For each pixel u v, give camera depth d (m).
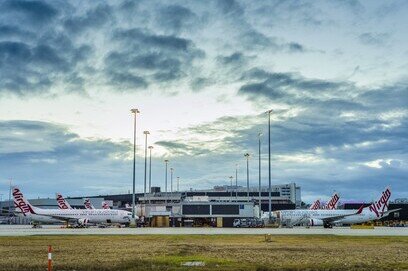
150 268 33.91
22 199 133.88
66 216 135.00
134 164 135.88
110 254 46.22
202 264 36.56
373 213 140.25
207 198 176.88
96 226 142.12
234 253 47.09
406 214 197.75
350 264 37.12
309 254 46.19
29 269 33.25
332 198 172.00
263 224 141.25
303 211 137.62
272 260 40.41
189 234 85.62
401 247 55.84
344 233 91.56
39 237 76.19
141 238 73.38
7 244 60.31
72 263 37.38
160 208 154.88
